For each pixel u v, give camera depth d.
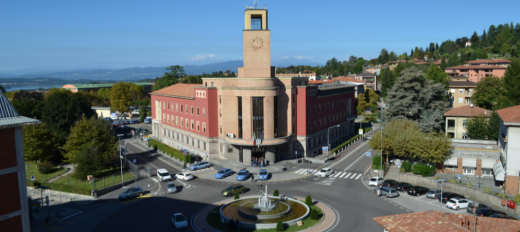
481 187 55.16
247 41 75.38
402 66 192.12
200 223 43.78
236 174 68.56
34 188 64.75
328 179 64.62
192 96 84.75
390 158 75.06
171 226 43.25
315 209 44.59
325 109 91.81
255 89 72.50
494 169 56.75
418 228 28.16
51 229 43.44
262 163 72.44
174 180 65.50
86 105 107.06
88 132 73.75
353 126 113.88
